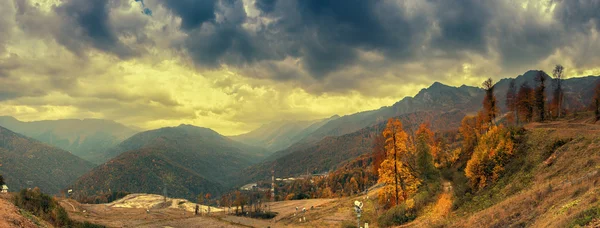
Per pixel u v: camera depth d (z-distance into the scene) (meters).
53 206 55.06
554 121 84.00
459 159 78.62
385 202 69.31
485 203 44.25
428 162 65.62
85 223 56.56
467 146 78.94
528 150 50.88
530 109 89.62
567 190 30.20
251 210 121.69
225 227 84.25
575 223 20.77
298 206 121.19
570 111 116.12
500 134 56.66
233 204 180.12
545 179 39.47
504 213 33.06
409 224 52.41
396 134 61.75
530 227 26.52
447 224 43.31
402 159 67.69
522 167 47.56
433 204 55.94
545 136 51.31
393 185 63.09
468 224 36.25
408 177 64.38
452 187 58.47
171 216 115.25
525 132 57.06
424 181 64.88
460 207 48.31
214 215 120.94
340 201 100.56
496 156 52.16
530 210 30.70
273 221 95.50
